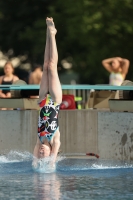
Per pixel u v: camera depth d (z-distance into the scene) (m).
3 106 29.97
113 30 68.94
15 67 83.31
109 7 69.38
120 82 36.41
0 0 81.00
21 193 19.58
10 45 81.00
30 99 30.03
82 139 29.17
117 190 20.16
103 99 31.89
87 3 69.12
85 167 25.41
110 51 70.69
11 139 29.73
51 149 24.88
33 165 24.83
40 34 73.25
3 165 25.89
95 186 20.84
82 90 36.44
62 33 74.12
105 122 28.56
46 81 25.52
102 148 28.70
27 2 79.94
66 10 70.12
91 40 69.94
